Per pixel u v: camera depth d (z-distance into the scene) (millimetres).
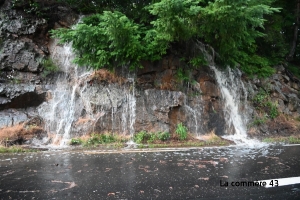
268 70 11336
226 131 9125
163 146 7375
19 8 9812
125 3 10625
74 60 8578
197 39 9930
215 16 7250
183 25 7617
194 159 5754
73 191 3766
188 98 8938
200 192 3764
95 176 4465
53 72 9266
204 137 8516
